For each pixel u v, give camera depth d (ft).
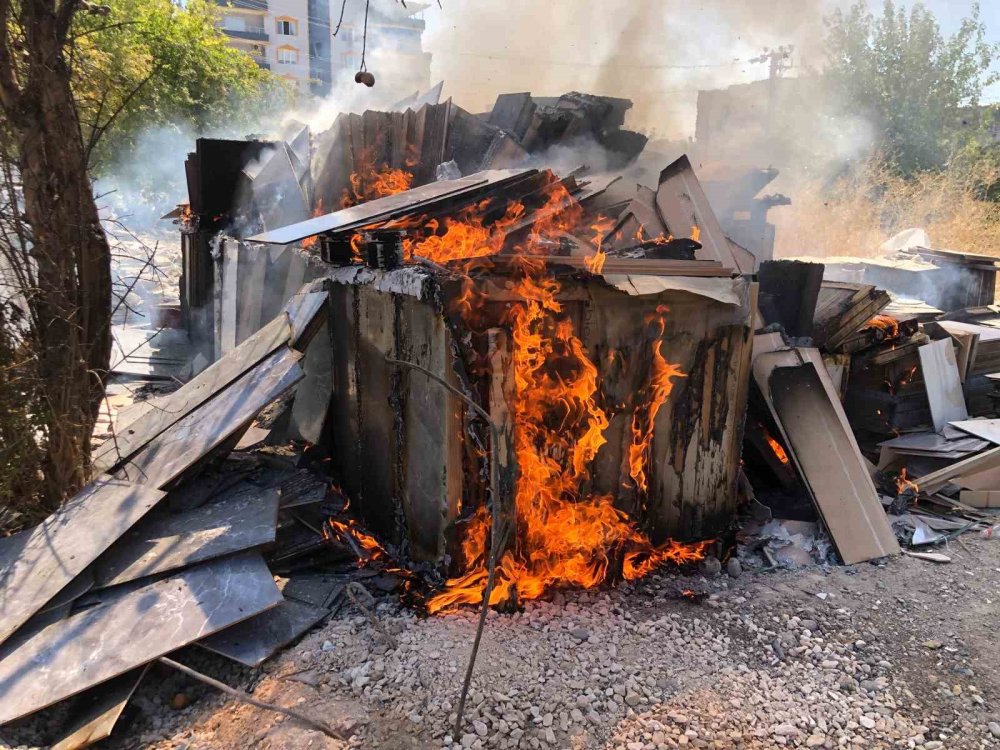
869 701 9.28
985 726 8.84
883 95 53.01
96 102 13.87
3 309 11.77
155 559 10.64
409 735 8.39
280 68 137.59
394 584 11.57
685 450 12.73
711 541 13.24
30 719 8.68
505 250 12.39
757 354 14.75
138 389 22.53
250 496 12.37
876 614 11.27
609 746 8.37
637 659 9.94
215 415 12.83
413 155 21.12
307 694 9.13
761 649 10.36
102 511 11.28
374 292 12.20
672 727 8.68
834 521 13.33
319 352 14.90
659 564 12.79
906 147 52.47
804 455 13.92
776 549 13.34
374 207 12.99
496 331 10.43
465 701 8.77
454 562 10.98
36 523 12.07
